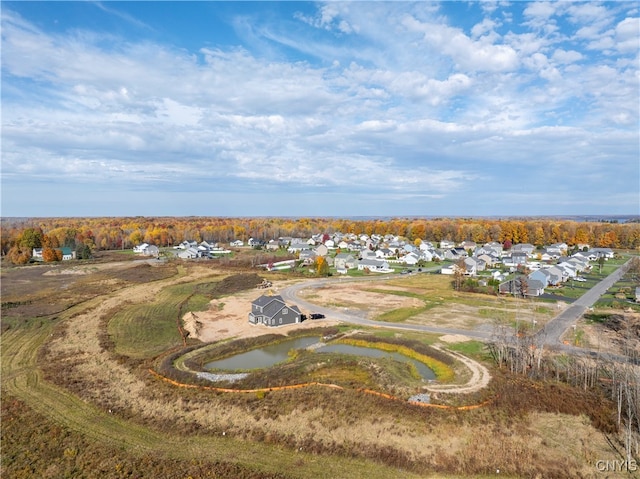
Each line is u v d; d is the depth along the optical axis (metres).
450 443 29.00
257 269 108.50
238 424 31.67
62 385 38.94
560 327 54.84
